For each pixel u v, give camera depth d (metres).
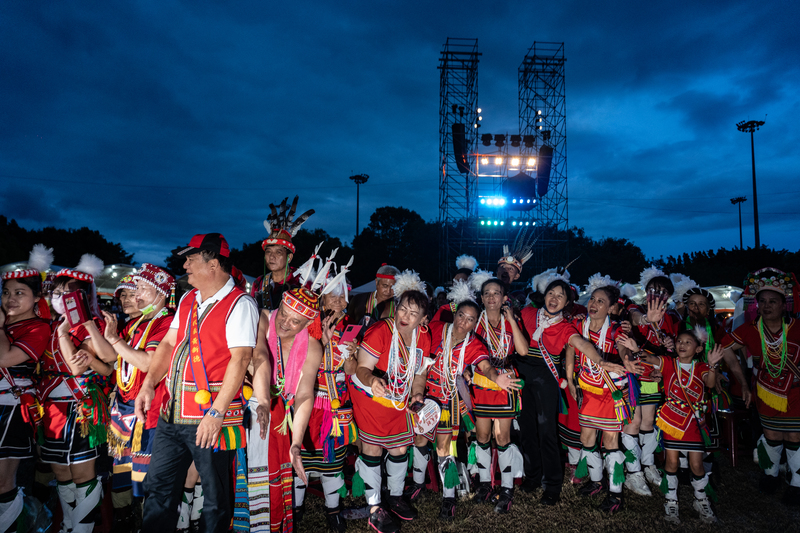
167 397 2.48
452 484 3.61
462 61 28.42
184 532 3.12
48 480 3.29
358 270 49.88
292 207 4.48
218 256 2.48
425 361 3.55
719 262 40.34
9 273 2.85
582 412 3.93
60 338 2.75
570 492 4.09
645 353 3.96
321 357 2.95
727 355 4.39
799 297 4.07
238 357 2.36
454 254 29.00
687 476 4.30
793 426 3.93
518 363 4.09
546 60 29.47
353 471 4.25
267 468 2.74
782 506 3.88
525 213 28.73
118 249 43.28
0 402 2.70
